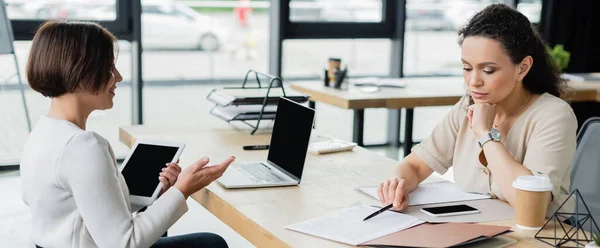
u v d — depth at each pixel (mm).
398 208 1905
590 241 1632
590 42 6004
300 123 2291
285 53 5789
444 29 6262
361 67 5965
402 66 5789
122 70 5531
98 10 4887
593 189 2256
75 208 1726
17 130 5012
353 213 1880
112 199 1681
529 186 1733
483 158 2080
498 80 1939
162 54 6605
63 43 1735
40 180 1708
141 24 4945
